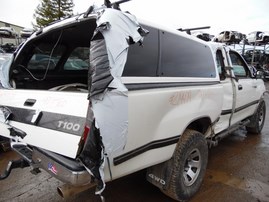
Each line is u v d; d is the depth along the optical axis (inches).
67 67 152.3
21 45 122.2
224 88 149.1
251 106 203.6
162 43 99.0
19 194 123.5
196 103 113.3
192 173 117.8
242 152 185.6
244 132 239.3
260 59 709.9
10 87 119.6
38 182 135.3
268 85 615.5
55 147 77.4
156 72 94.7
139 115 82.2
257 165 162.6
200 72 125.2
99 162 69.5
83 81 157.6
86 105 74.2
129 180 137.7
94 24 98.3
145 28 91.4
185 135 110.3
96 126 67.4
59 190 74.1
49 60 139.6
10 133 97.9
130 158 82.0
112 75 70.6
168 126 96.3
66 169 71.7
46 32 109.6
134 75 83.6
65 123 77.0
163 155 96.9
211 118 128.9
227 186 134.2
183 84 106.6
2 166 150.0
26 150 88.2
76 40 133.6
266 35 549.3
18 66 125.9
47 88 142.4
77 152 69.2
